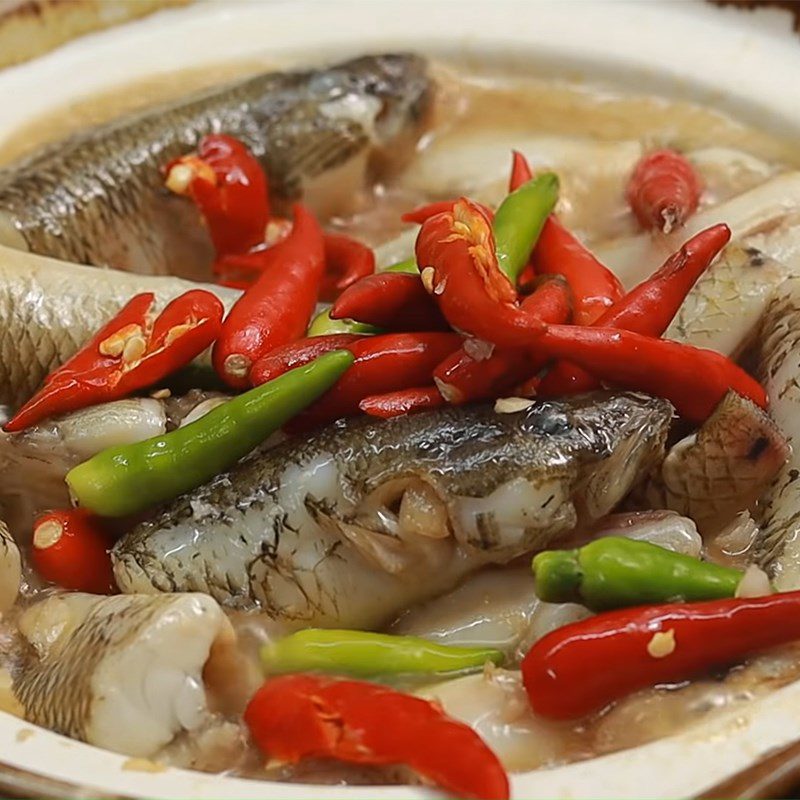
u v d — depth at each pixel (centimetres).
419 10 60
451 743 38
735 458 43
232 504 42
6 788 38
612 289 45
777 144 55
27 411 44
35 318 47
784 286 46
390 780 39
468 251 41
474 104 58
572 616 41
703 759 38
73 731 40
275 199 54
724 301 46
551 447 41
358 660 41
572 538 42
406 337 42
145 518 43
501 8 59
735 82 56
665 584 40
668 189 51
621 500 43
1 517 45
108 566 44
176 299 45
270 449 43
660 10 58
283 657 41
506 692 40
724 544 44
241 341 44
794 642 40
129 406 44
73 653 41
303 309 45
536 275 46
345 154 54
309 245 47
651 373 42
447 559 42
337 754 39
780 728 38
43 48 59
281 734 39
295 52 59
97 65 59
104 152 53
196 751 40
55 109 58
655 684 40
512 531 41
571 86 58
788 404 44
